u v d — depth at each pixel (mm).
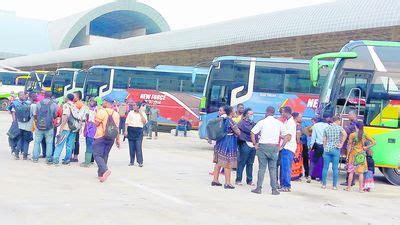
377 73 13898
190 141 25250
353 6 29422
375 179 15398
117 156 16234
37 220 7020
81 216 7414
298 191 11344
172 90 30141
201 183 11492
